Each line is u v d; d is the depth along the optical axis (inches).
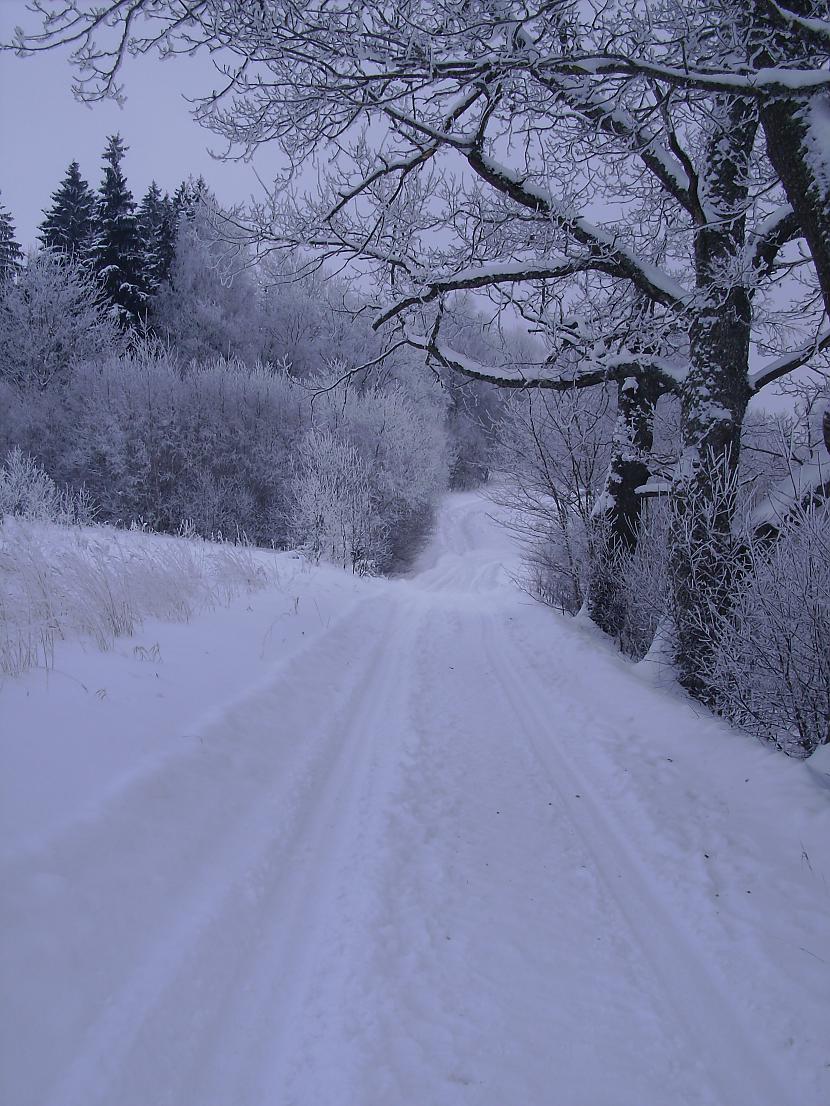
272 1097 85.3
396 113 240.8
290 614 366.3
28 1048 79.4
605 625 419.8
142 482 1076.5
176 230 1514.5
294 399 1222.9
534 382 338.6
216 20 190.2
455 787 186.2
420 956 114.2
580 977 113.2
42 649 210.5
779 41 197.5
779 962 113.5
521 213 316.5
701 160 309.4
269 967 110.7
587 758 210.7
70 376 1189.1
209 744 174.9
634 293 362.9
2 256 1647.4
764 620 219.1
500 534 1349.7
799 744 222.2
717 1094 90.1
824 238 167.0
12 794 122.3
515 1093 88.5
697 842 154.7
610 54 178.4
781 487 270.7
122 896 111.4
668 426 466.0
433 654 352.2
